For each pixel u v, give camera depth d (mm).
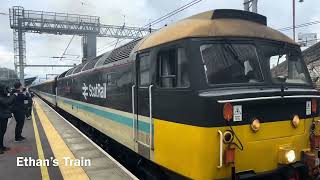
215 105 5496
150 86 7008
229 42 6195
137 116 7816
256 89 6059
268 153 5992
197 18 6645
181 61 6121
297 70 6988
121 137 9195
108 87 10484
